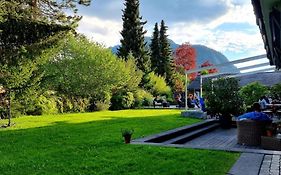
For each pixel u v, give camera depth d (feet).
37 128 44.29
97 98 99.14
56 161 23.90
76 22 48.98
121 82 106.42
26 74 48.65
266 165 21.13
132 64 120.88
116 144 30.32
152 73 145.07
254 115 36.04
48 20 47.83
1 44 44.80
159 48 191.31
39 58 49.11
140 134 37.58
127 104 106.93
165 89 149.48
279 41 22.70
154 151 26.68
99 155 25.57
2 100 58.44
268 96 83.61
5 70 46.47
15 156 25.89
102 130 41.27
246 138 36.11
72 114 75.10
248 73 79.87
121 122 52.26
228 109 55.88
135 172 20.47
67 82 91.71
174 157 24.56
